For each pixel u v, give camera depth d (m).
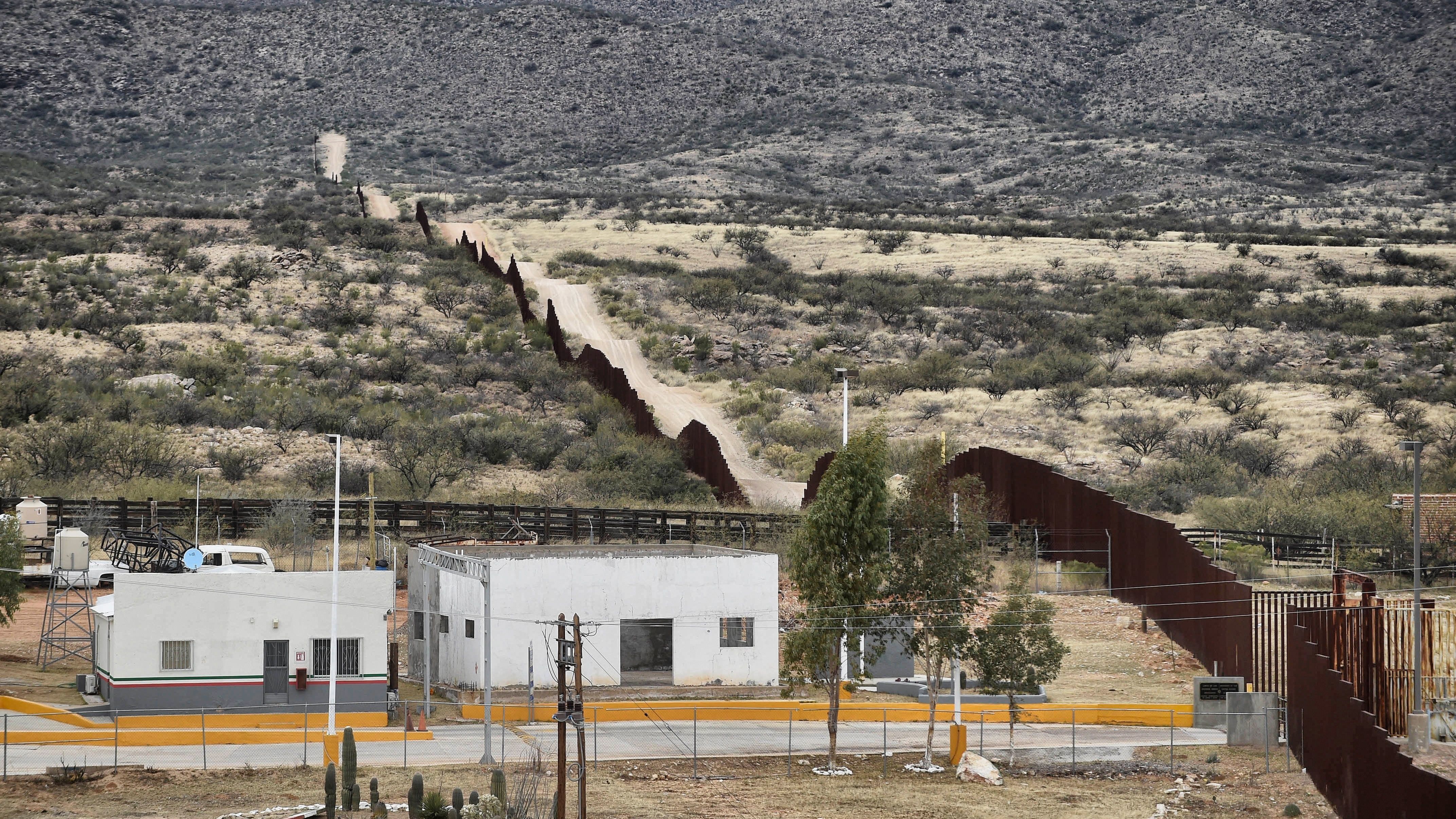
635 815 111.31
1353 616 135.62
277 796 113.62
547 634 156.62
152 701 137.62
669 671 170.25
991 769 127.31
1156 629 186.88
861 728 149.50
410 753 131.12
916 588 135.38
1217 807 118.50
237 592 140.38
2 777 115.69
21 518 197.38
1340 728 117.50
